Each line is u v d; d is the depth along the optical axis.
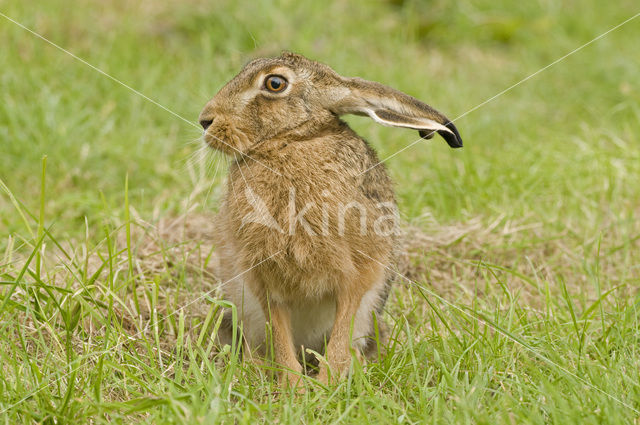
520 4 20.09
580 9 19.89
